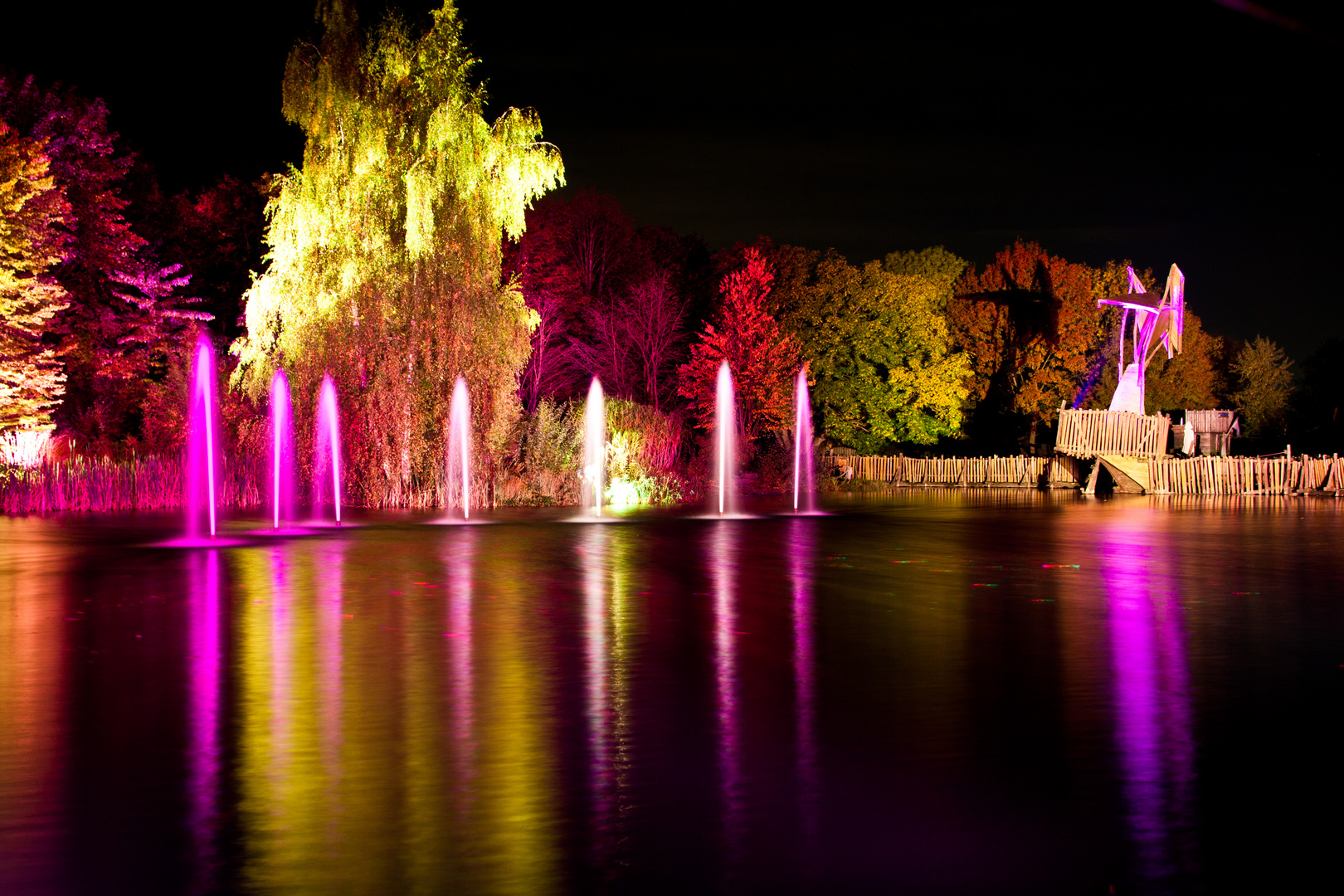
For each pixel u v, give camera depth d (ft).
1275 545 83.25
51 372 126.52
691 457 163.22
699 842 20.89
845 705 31.22
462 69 119.03
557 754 26.48
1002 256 252.42
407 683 34.27
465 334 116.88
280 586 58.13
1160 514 120.88
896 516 117.39
